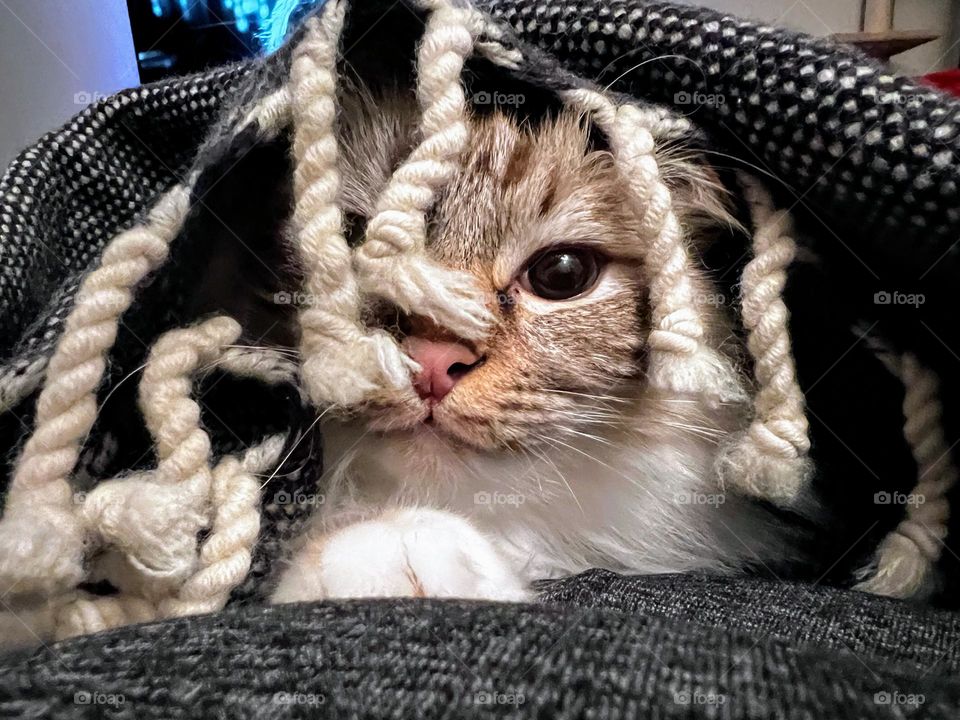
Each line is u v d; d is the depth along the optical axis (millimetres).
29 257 180
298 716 90
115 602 127
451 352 166
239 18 327
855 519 170
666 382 157
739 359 173
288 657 97
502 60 154
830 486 172
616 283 184
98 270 131
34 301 179
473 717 89
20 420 138
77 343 127
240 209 155
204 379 145
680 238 160
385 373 144
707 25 155
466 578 149
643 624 106
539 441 175
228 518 131
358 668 96
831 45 152
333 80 146
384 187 165
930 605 148
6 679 92
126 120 203
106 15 356
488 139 180
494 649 98
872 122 141
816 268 165
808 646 105
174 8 331
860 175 143
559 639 100
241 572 129
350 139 178
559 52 167
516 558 179
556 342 176
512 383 171
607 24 161
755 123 153
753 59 150
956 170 136
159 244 134
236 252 156
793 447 155
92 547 123
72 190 197
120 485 125
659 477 188
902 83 143
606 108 158
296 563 146
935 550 157
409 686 93
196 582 126
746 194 166
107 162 201
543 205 182
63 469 124
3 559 114
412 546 150
